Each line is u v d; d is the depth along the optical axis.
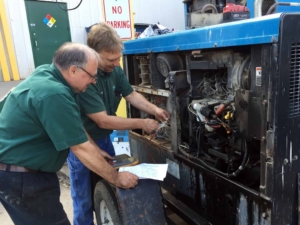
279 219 1.21
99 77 1.79
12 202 1.46
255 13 1.51
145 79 2.09
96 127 1.87
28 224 1.52
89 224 2.02
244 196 1.32
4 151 1.42
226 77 1.54
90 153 1.37
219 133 1.55
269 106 1.13
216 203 1.52
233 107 1.35
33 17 5.04
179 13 7.09
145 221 1.47
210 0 3.01
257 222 1.27
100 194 1.69
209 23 1.85
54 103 1.27
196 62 1.60
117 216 1.54
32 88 1.33
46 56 5.31
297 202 1.25
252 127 1.25
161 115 1.87
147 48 1.89
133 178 1.52
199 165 1.59
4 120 1.44
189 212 1.73
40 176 1.50
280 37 1.04
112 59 1.69
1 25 4.72
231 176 1.40
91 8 5.66
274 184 1.17
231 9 1.82
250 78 1.27
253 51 1.21
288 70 1.10
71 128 1.29
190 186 1.71
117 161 1.77
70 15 5.46
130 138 2.36
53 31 5.31
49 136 1.34
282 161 1.17
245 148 1.37
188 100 1.68
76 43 1.44
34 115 1.34
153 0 6.59
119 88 1.99
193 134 1.69
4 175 1.43
